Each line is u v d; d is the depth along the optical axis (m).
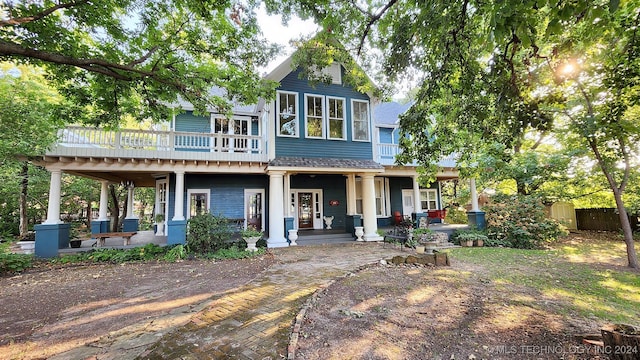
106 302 5.16
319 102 12.30
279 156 11.35
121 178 13.29
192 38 7.07
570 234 14.42
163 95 7.21
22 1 5.30
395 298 4.88
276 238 10.68
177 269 7.77
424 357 3.02
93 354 3.32
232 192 13.01
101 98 7.11
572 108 7.70
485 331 3.62
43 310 4.81
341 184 15.02
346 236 12.31
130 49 6.95
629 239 7.69
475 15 4.05
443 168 13.46
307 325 3.85
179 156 10.11
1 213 15.97
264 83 8.15
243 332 3.75
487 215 13.09
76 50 6.17
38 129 9.17
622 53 4.62
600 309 4.46
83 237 14.46
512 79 4.08
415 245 10.27
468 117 5.46
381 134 16.62
